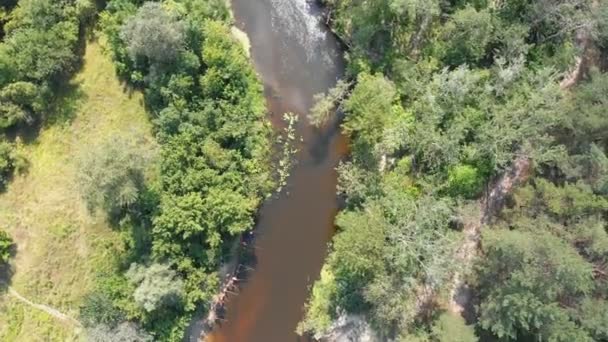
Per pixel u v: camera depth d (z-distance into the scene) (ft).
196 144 150.51
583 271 126.00
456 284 151.33
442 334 139.44
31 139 153.99
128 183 136.26
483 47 147.54
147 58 151.12
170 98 149.48
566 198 135.95
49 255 150.51
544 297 131.75
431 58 152.05
